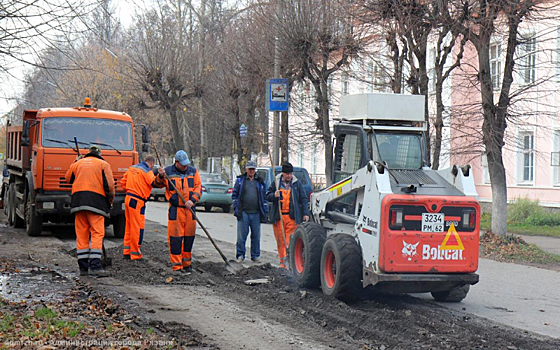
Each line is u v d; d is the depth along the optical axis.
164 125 51.28
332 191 10.48
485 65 17.80
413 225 8.73
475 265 8.91
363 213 9.20
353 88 30.20
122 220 17.42
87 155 11.62
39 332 6.79
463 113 18.81
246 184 13.41
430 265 8.77
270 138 31.03
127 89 37.53
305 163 42.50
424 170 9.58
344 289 9.20
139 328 7.39
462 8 17.14
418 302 9.80
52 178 16.39
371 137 9.97
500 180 17.94
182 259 12.16
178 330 7.40
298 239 10.87
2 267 11.72
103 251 12.05
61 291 9.55
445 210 8.84
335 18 22.83
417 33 18.58
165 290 10.01
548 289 11.39
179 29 37.84
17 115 16.84
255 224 13.43
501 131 17.95
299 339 7.32
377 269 8.72
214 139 50.50
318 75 23.81
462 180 9.05
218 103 35.16
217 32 36.84
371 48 23.34
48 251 14.05
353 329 7.82
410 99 10.09
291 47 23.23
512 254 15.69
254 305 9.17
